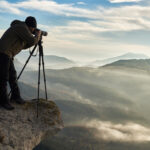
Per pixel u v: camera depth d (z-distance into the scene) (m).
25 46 4.89
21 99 5.14
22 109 4.88
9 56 4.68
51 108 5.21
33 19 4.87
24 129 4.30
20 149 3.83
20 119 4.52
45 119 4.86
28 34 4.65
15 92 5.08
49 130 4.68
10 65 4.91
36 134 4.37
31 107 5.06
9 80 4.98
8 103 4.77
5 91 4.71
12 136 3.97
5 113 4.54
